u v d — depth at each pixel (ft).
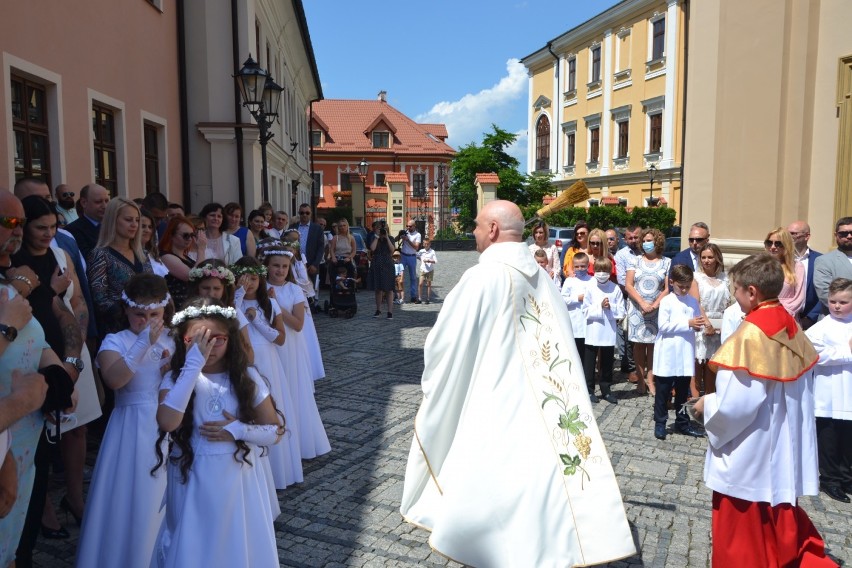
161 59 34.04
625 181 110.01
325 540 12.25
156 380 10.64
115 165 29.19
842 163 22.56
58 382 9.34
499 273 11.66
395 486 14.62
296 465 14.65
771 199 24.06
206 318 9.16
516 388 11.14
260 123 31.96
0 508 7.88
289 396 14.57
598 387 23.89
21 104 21.91
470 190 118.93
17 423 8.89
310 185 106.11
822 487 14.82
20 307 8.21
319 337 33.06
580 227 26.94
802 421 10.01
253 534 9.14
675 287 18.26
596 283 21.99
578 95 122.01
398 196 106.93
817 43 23.39
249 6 37.04
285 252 15.24
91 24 26.17
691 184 26.45
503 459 10.69
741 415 9.55
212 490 8.73
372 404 20.93
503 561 10.34
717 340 19.49
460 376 11.46
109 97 27.78
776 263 9.96
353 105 173.47
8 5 20.45
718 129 25.12
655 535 12.61
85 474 14.97
